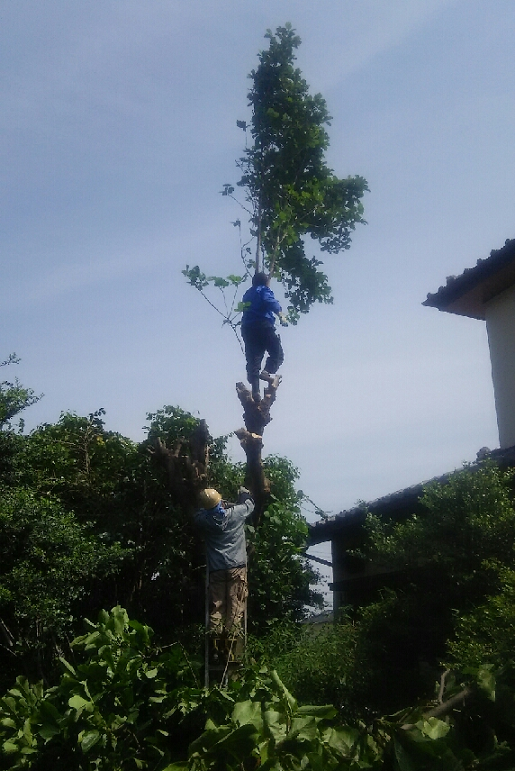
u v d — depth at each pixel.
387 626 7.32
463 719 4.87
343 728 4.75
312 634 8.59
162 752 5.16
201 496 8.22
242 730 4.53
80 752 5.12
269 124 10.84
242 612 8.07
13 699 5.93
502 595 5.85
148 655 6.10
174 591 9.75
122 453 10.32
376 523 8.09
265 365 9.61
